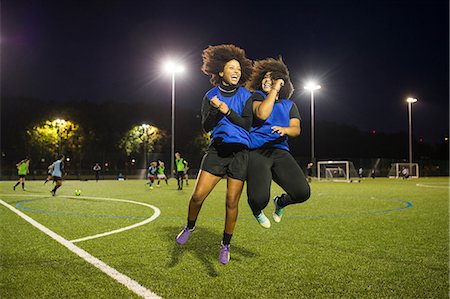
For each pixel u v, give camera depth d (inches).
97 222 314.0
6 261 186.1
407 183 1255.5
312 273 169.8
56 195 624.7
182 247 217.8
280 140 182.2
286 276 165.2
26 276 163.5
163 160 2119.8
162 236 250.8
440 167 2559.1
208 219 334.3
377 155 3191.4
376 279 162.1
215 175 166.7
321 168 1860.2
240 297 141.2
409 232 271.6
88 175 1952.5
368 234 262.7
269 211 404.2
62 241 232.7
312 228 287.1
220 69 174.2
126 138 2178.9
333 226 297.4
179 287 150.6
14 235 252.8
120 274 165.8
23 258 191.8
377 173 2359.7
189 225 171.6
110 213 377.4
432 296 143.7
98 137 2295.8
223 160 166.6
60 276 163.3
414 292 147.4
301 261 189.5
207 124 169.8
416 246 224.4
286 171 180.4
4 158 1889.8
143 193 679.7
